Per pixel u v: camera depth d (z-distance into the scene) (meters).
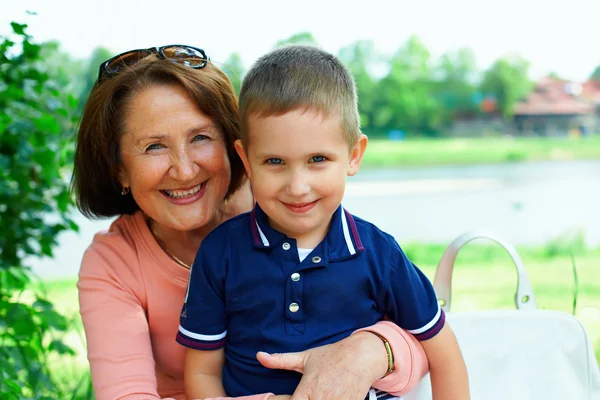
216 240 1.67
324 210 1.54
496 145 28.50
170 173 1.69
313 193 1.51
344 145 1.54
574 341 1.88
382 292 1.60
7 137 2.93
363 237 1.62
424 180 15.86
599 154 23.33
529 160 21.64
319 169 1.51
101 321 1.73
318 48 1.67
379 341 1.52
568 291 5.56
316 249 1.58
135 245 1.84
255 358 1.59
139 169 1.69
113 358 1.69
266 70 1.55
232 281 1.61
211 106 1.71
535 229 9.21
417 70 37.69
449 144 29.75
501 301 5.25
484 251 7.60
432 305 1.63
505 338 1.88
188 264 1.88
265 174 1.53
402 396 1.61
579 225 9.32
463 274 6.39
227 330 1.67
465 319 1.89
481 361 1.87
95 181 1.85
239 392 1.62
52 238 3.27
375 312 1.62
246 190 2.02
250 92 1.55
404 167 19.89
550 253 7.36
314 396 1.41
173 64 1.70
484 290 5.68
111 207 1.92
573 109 38.38
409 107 36.53
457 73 38.06
